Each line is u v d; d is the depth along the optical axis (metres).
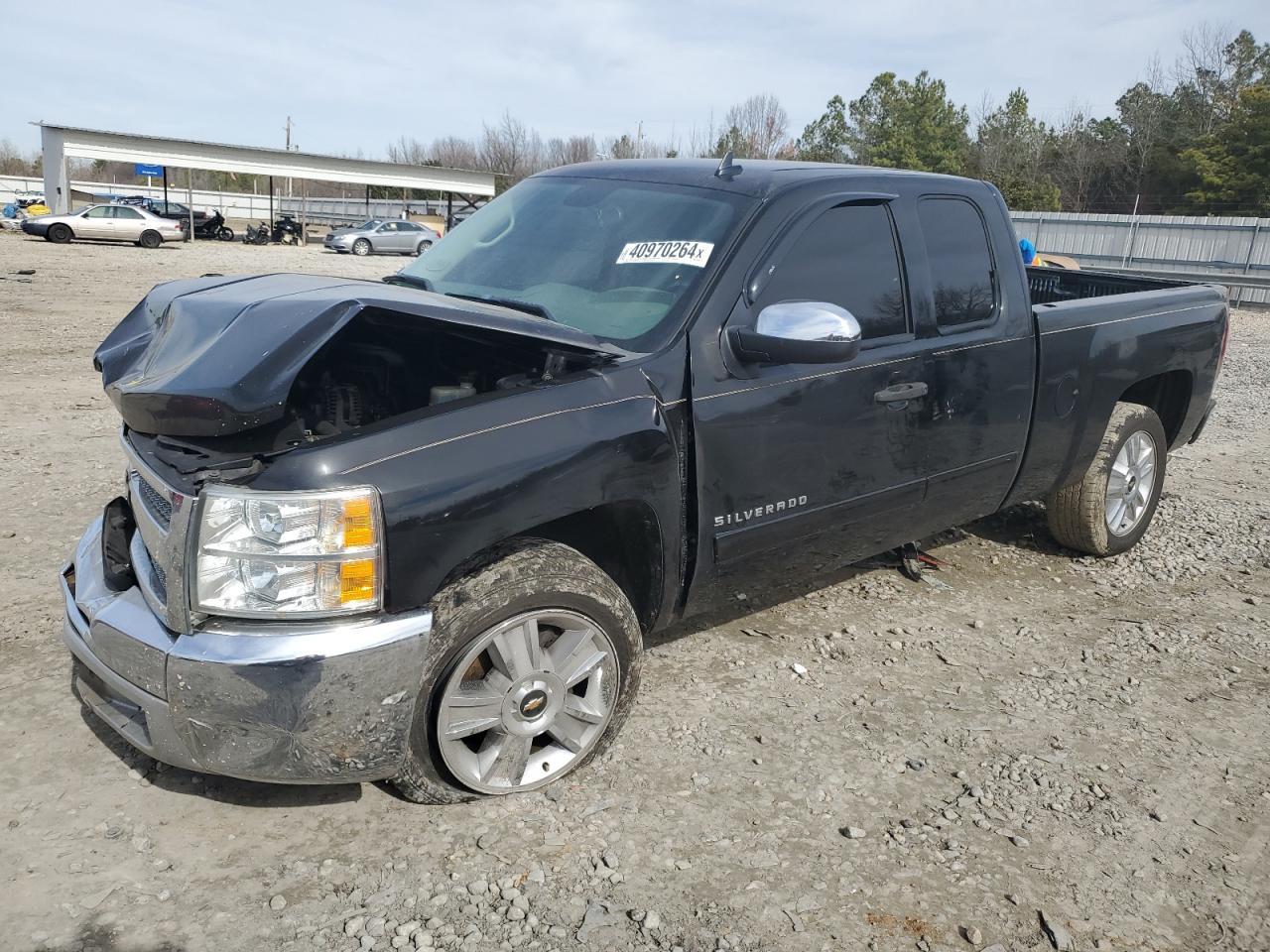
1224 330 5.64
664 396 3.12
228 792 2.96
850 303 3.67
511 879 2.67
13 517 5.14
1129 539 5.39
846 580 4.91
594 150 73.12
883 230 3.83
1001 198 4.38
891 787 3.21
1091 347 4.68
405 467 2.58
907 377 3.81
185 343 2.85
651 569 3.26
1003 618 4.59
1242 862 2.96
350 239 35.34
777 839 2.91
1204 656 4.29
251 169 38.25
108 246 31.20
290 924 2.47
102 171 86.38
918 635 4.34
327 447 2.53
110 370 3.27
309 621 2.50
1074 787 3.27
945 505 4.21
